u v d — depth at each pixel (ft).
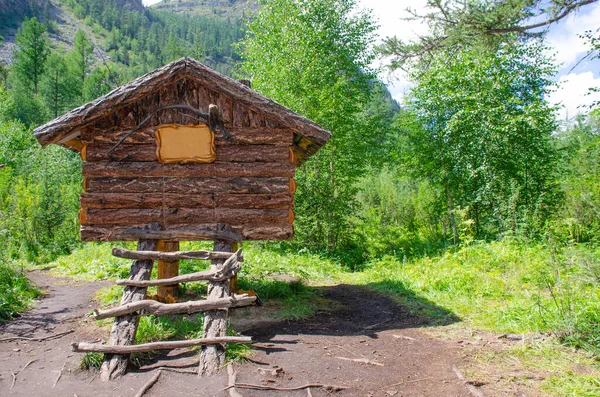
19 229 47.42
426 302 27.12
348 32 66.85
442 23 47.42
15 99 170.09
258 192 22.71
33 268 39.14
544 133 54.03
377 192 83.97
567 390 14.65
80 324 22.20
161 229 22.47
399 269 38.75
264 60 63.82
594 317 19.98
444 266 36.70
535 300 23.80
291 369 16.29
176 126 22.47
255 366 16.37
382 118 67.26
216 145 22.67
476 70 51.93
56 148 87.81
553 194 49.42
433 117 56.80
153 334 18.95
